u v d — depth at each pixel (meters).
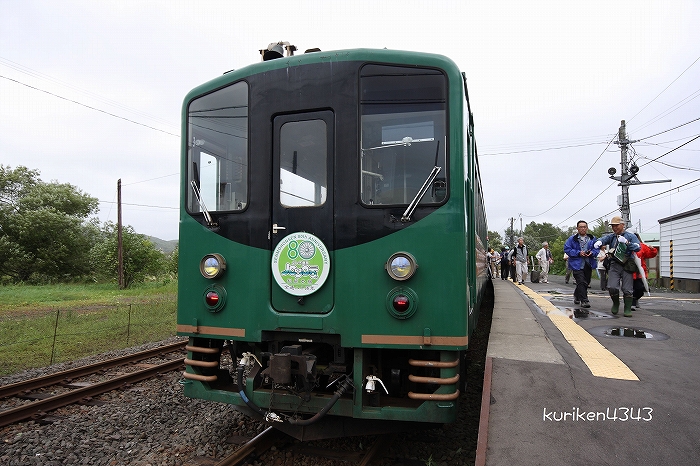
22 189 35.47
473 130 5.18
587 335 5.62
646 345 5.19
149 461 3.91
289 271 3.81
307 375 3.42
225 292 3.98
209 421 4.76
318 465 3.82
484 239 9.99
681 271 17.25
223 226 4.04
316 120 3.89
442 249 3.51
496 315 7.01
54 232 33.19
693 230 16.20
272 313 3.80
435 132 3.66
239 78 4.15
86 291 22.41
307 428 3.86
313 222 3.78
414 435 4.34
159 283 26.86
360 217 3.66
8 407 5.39
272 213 3.91
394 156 3.71
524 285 15.99
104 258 26.50
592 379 3.85
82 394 5.58
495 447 2.79
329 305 3.70
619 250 7.34
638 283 8.04
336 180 3.75
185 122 4.42
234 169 4.14
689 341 5.42
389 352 3.99
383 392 3.96
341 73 3.83
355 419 3.80
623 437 2.91
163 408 5.23
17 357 7.99
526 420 3.11
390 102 3.76
